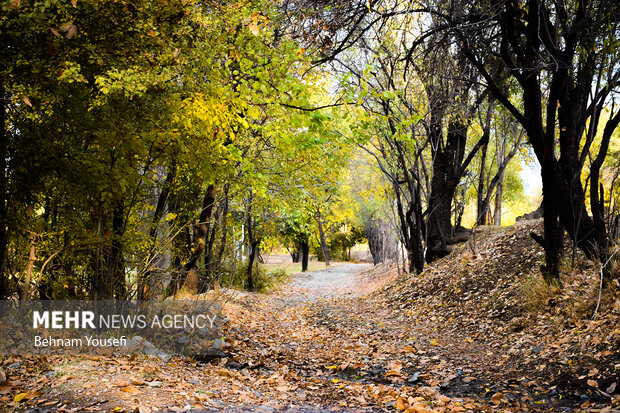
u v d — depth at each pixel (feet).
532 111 26.25
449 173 53.47
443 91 41.81
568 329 21.53
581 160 26.43
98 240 18.39
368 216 115.34
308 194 40.65
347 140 26.66
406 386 18.31
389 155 54.54
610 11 23.03
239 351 24.06
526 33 25.96
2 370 13.24
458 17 24.75
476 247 46.78
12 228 17.79
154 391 13.24
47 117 17.08
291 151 29.60
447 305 35.73
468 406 14.87
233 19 18.61
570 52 24.77
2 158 17.20
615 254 24.79
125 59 16.21
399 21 36.22
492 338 25.09
